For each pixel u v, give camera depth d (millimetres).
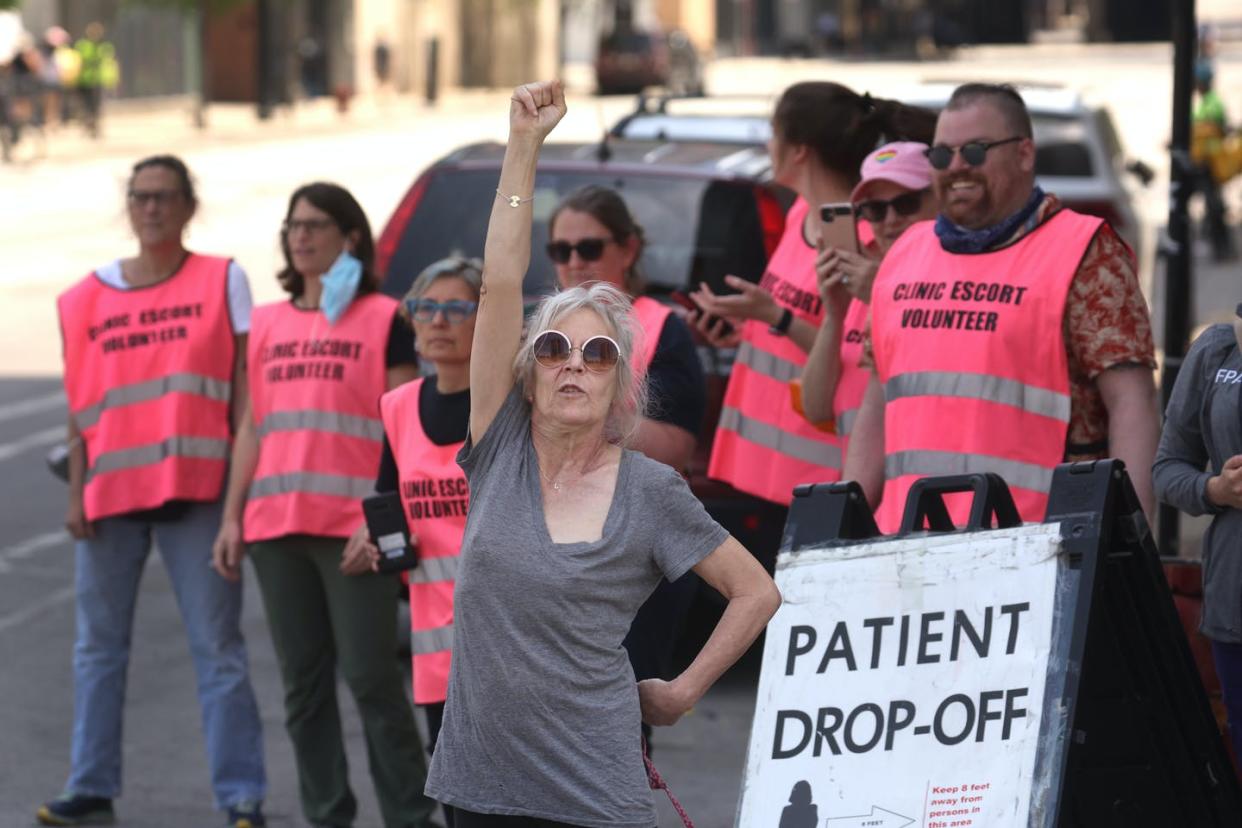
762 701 12383
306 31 146000
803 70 181625
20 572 28031
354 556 16438
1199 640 14352
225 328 18391
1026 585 11695
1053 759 11227
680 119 26766
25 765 20000
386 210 75062
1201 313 48031
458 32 168375
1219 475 13094
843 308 16266
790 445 17594
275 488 17297
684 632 23672
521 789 10773
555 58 180000
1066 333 13758
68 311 18516
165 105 134750
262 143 109500
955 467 13898
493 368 11141
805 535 12766
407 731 17266
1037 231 13969
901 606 12125
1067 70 164375
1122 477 11680
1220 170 59375
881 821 11711
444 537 15125
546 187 23000
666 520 10906
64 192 84438
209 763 19109
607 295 11148
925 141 17188
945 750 11656
